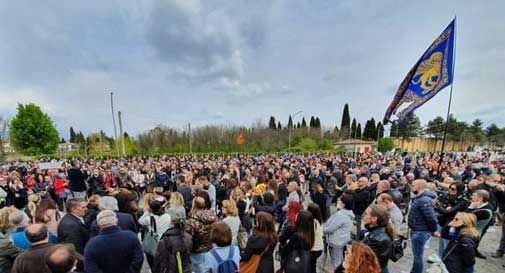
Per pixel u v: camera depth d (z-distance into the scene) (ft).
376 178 27.66
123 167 49.42
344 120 250.98
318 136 196.85
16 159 127.95
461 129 209.15
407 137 222.28
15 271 8.68
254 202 21.45
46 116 171.32
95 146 178.50
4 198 27.48
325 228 14.84
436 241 22.99
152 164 55.36
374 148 182.80
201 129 183.21
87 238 13.01
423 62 25.64
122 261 9.73
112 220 9.95
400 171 42.88
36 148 161.99
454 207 17.30
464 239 11.93
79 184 33.30
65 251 7.89
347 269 8.82
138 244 10.35
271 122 246.06
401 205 25.46
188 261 10.76
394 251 11.19
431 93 25.08
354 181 25.61
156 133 173.37
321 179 33.71
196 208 15.48
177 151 167.84
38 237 9.03
